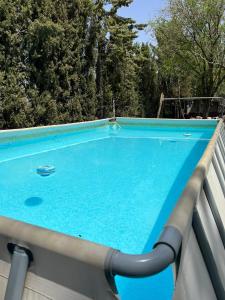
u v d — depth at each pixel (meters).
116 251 1.00
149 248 2.84
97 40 12.40
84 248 1.04
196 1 15.73
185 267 1.33
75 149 7.57
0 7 8.15
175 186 4.62
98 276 1.00
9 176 5.15
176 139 8.96
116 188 4.54
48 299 1.14
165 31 16.88
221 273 1.70
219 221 2.17
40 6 9.32
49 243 1.10
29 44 9.17
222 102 17.83
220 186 2.99
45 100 9.76
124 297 1.98
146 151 7.23
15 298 1.14
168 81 19.36
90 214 3.61
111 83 13.91
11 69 8.73
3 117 8.70
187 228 1.34
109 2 13.64
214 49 16.59
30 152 7.13
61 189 4.49
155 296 1.97
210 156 2.95
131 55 15.54
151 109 17.61
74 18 11.16
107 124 11.36
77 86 11.30
